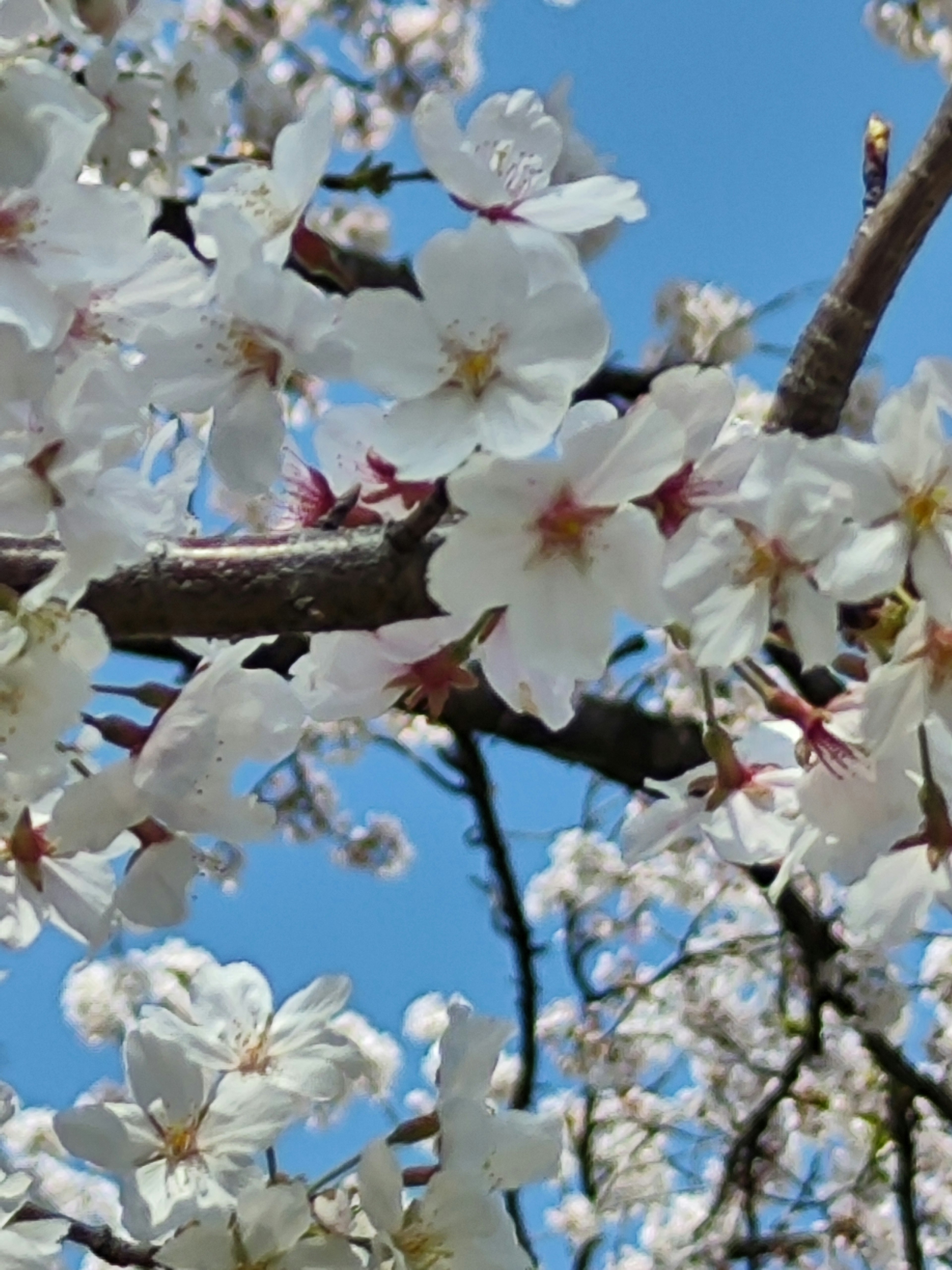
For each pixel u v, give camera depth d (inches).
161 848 11.6
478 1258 11.4
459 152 10.3
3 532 9.8
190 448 11.1
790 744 12.1
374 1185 11.3
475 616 9.8
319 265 10.9
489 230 9.3
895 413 9.6
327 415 11.0
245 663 15.0
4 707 9.8
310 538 10.3
